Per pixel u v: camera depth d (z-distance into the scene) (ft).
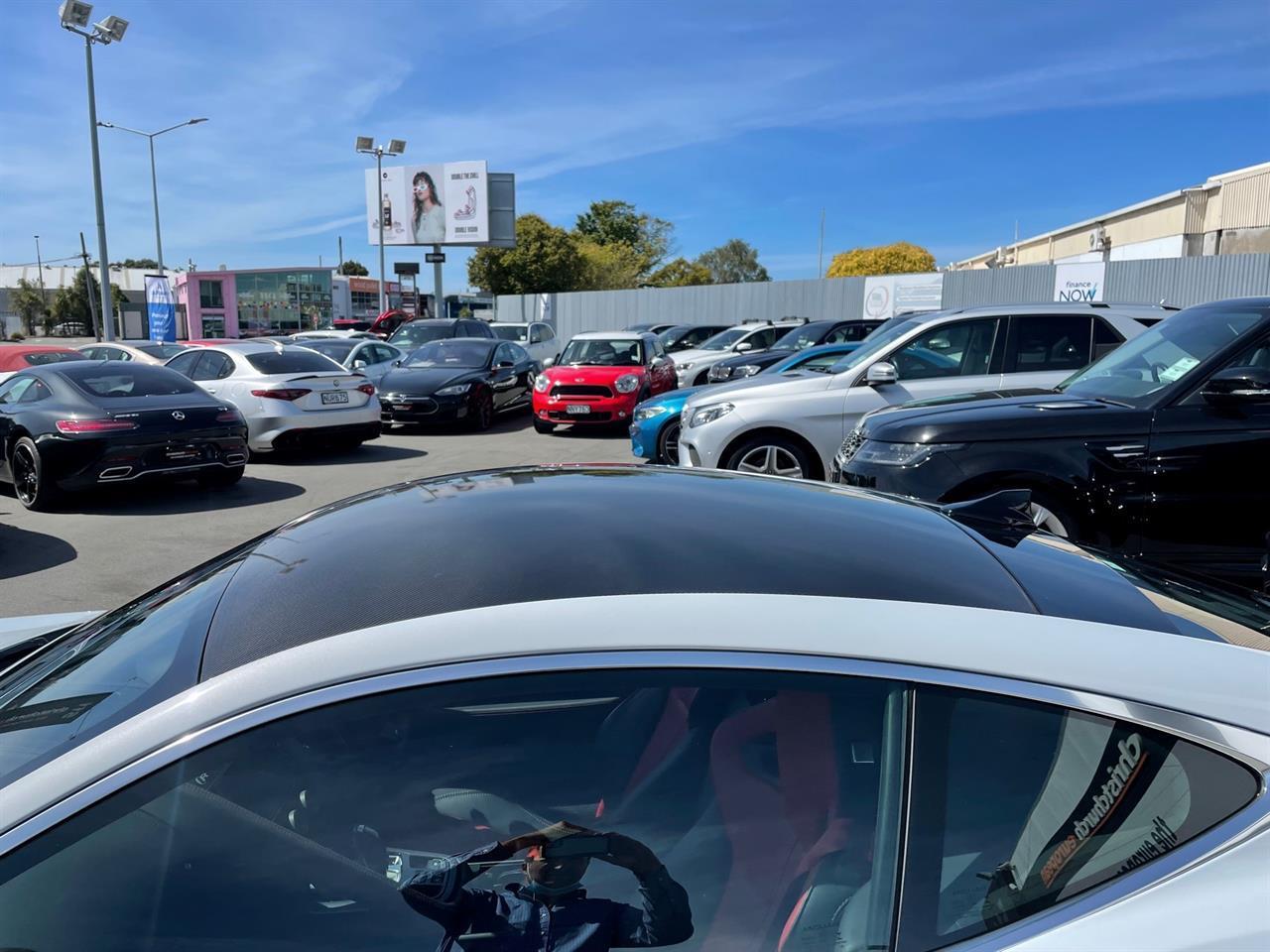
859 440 17.87
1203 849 3.84
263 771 3.92
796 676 4.07
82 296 228.02
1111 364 17.39
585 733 4.13
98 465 26.04
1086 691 4.09
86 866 3.77
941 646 4.20
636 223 261.65
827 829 4.01
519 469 7.50
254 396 34.73
